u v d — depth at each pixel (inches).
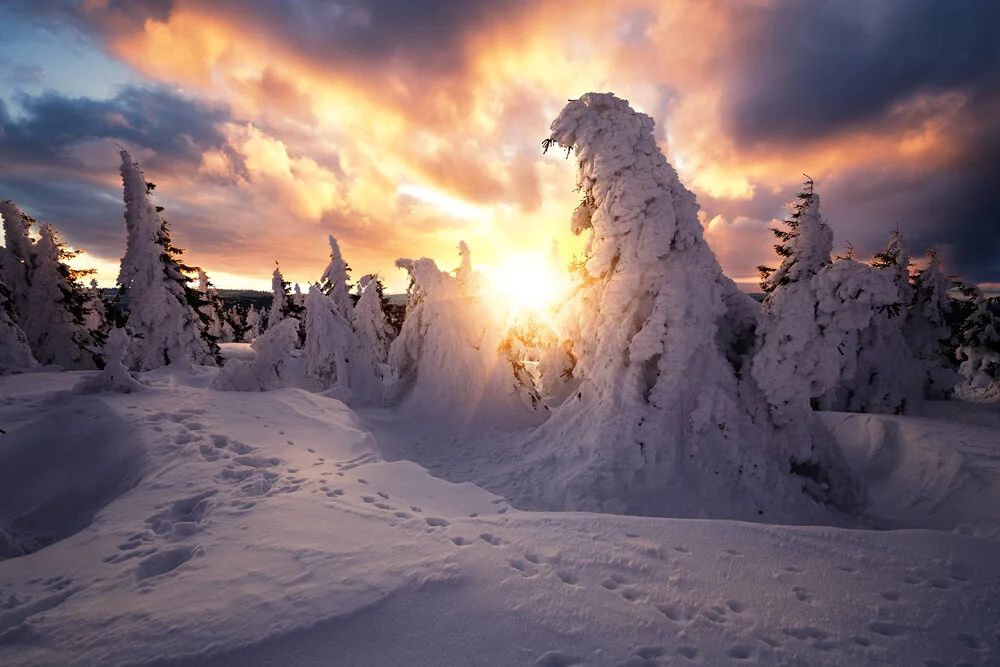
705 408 408.2
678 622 149.2
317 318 801.6
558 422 529.0
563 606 154.0
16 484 322.7
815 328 386.0
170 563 191.3
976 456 431.8
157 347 878.4
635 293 453.7
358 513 233.3
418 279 781.9
